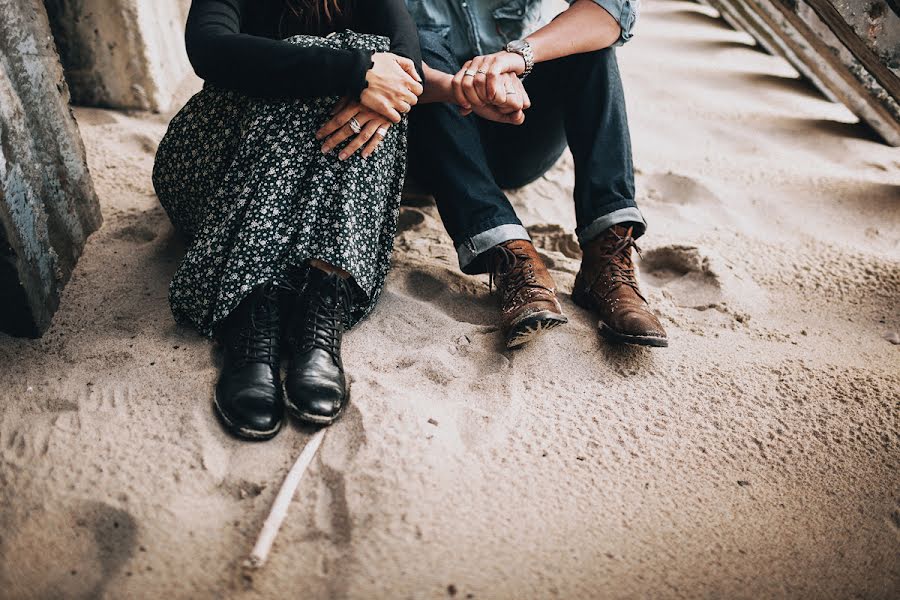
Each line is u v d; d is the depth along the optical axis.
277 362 1.44
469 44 1.87
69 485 1.24
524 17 1.84
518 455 1.36
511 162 2.00
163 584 1.11
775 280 2.02
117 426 1.35
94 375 1.46
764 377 1.61
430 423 1.39
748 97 3.57
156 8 2.59
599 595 1.13
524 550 1.19
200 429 1.35
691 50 4.37
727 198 2.47
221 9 1.50
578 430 1.43
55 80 1.68
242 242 1.42
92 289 1.69
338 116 1.42
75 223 1.77
